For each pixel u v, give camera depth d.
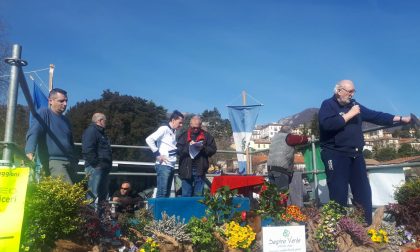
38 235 3.49
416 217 5.43
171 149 6.57
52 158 4.82
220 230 4.48
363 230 4.87
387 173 6.48
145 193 8.61
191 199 5.01
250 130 10.73
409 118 5.86
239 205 4.88
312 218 5.06
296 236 4.50
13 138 3.71
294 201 6.50
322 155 5.77
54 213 3.55
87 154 5.95
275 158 6.40
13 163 3.80
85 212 3.85
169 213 4.86
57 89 4.99
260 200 5.00
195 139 6.66
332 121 5.43
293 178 6.64
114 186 8.70
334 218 4.96
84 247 3.74
